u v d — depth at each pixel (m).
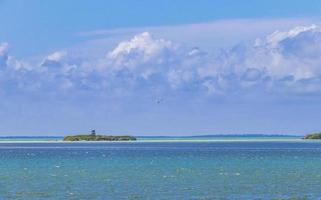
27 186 141.50
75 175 172.00
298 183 145.62
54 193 128.50
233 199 118.94
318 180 152.62
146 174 174.88
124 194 126.62
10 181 153.75
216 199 118.94
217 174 174.38
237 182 149.38
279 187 137.38
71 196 123.94
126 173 179.00
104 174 175.38
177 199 119.12
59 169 197.38
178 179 158.25
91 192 129.88
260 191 130.50
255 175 169.75
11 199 120.19
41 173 179.75
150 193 128.00
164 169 195.75
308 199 118.12
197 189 134.62
